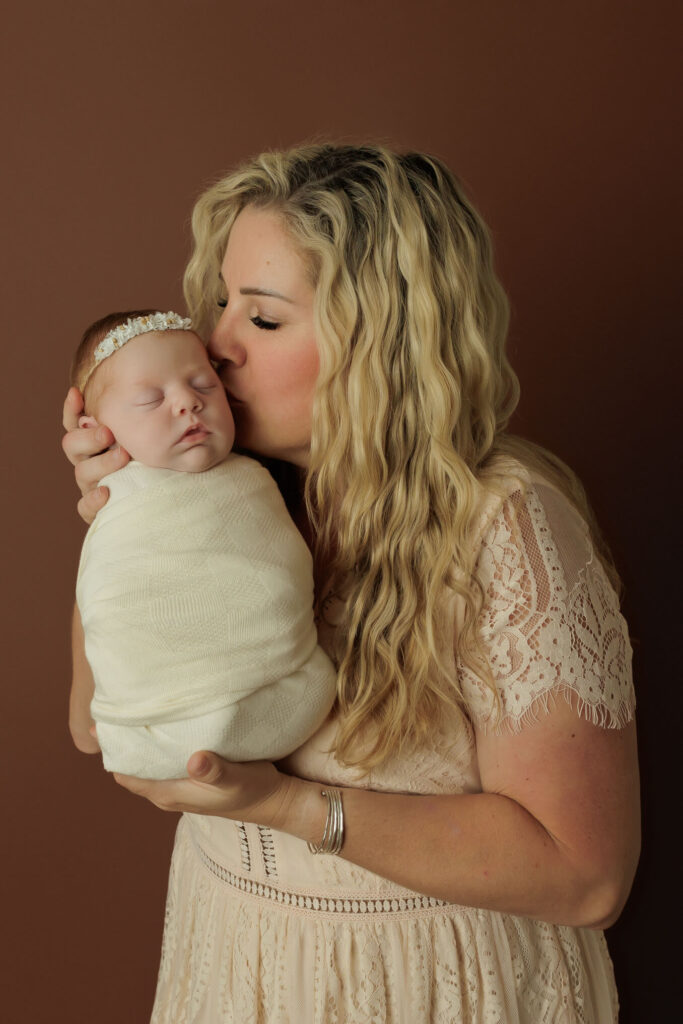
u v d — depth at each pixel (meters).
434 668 1.28
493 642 1.23
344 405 1.32
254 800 1.19
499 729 1.23
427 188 1.36
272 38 1.93
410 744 1.30
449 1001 1.31
